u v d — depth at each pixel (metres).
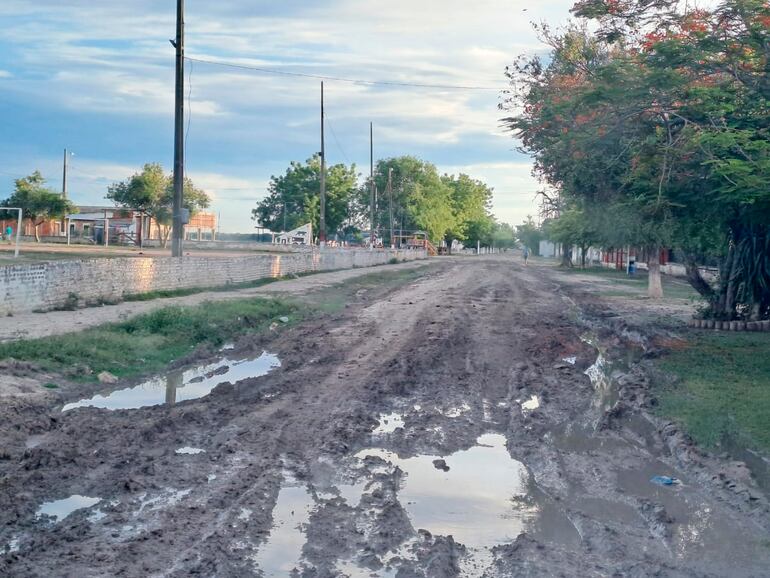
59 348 14.95
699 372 15.11
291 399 12.55
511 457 9.94
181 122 29.64
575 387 14.40
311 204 105.69
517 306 29.98
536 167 22.83
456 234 133.50
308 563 6.29
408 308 27.98
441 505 8.05
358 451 9.89
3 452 9.11
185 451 9.49
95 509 7.38
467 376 15.05
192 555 6.28
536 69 22.58
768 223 16.19
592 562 6.63
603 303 31.52
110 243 72.19
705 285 24.33
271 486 8.20
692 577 6.41
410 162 113.25
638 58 15.38
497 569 6.43
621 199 19.27
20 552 6.27
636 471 9.55
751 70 15.02
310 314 25.55
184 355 16.80
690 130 14.97
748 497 8.30
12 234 66.94
